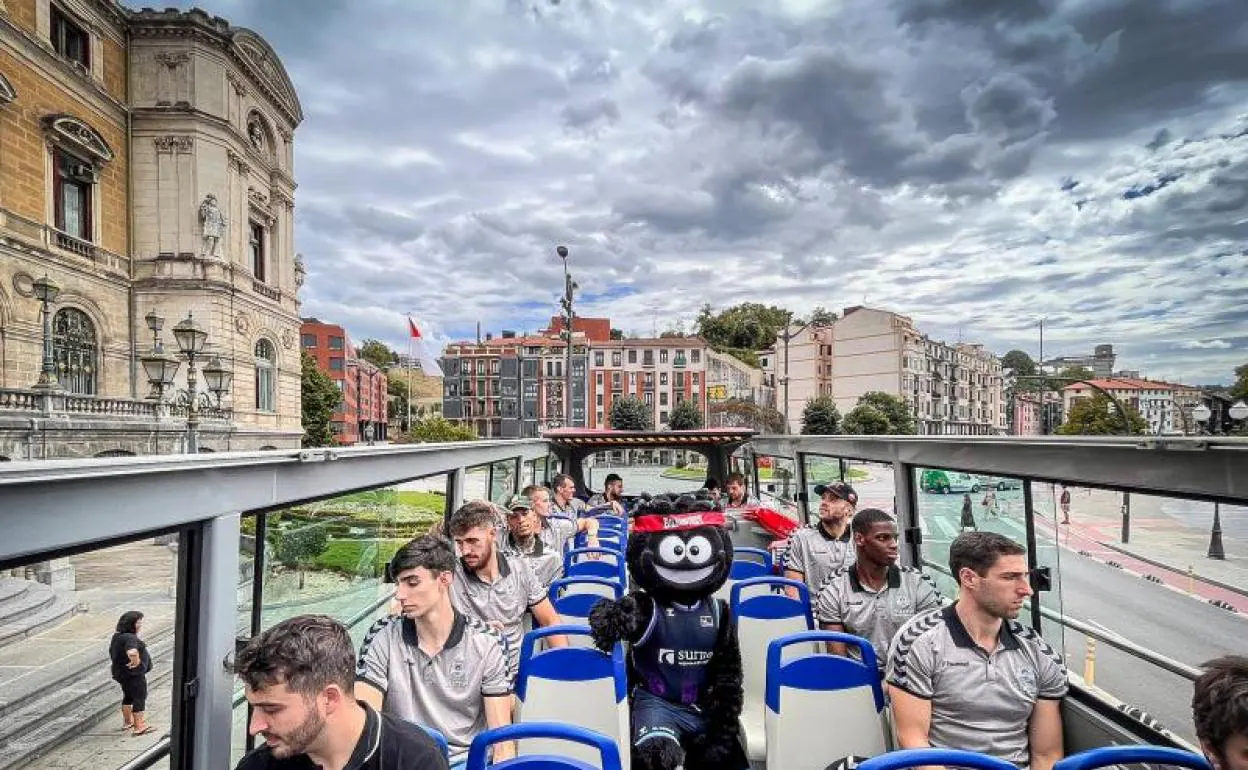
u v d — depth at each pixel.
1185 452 2.60
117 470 2.04
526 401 81.44
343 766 1.93
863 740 3.15
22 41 26.86
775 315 122.94
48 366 21.84
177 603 2.51
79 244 29.98
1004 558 2.74
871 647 3.24
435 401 125.06
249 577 3.02
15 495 1.75
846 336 85.81
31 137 27.48
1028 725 2.90
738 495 8.94
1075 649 3.28
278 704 1.82
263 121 39.91
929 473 4.75
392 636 3.04
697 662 3.53
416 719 2.97
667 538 3.53
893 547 3.74
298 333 43.28
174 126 33.62
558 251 16.44
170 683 2.50
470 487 6.62
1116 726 2.89
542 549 5.44
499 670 3.06
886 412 71.44
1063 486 3.38
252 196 38.25
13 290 26.03
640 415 68.25
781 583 4.36
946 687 2.83
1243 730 1.67
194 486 2.45
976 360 98.31
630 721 3.48
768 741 3.20
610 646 3.36
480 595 4.03
